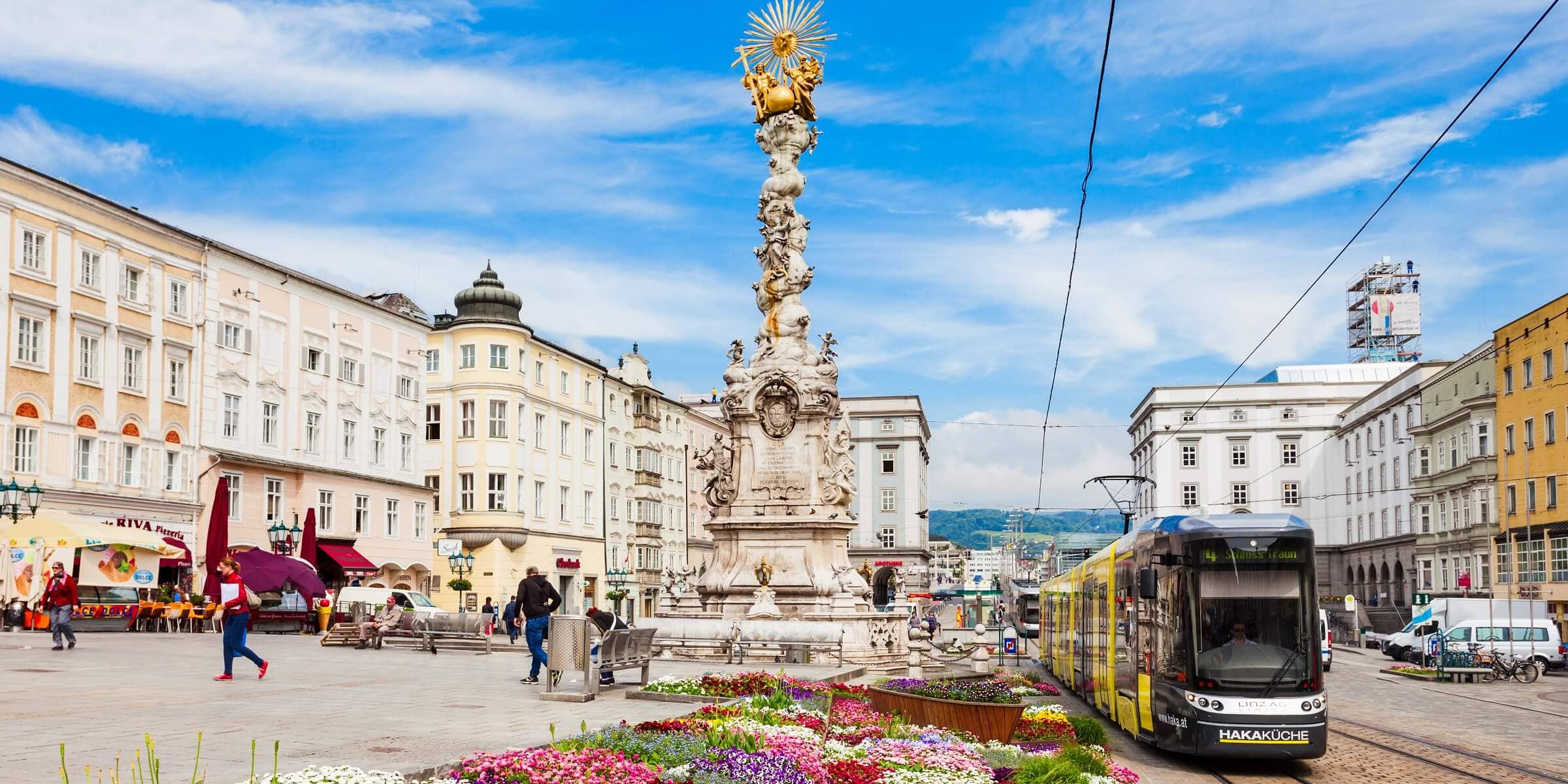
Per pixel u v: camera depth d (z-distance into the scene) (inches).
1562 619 2309.3
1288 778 679.1
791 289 1333.7
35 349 1551.4
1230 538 718.5
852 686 831.7
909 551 4205.2
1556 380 2367.1
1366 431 3777.1
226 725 561.3
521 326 2655.0
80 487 1595.7
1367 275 4709.6
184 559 1766.7
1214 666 701.3
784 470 1288.1
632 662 812.0
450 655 1198.9
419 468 2445.9
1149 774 690.8
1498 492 2632.9
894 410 4328.3
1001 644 1732.3
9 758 445.7
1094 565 1043.9
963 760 535.5
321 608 1652.3
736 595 1261.1
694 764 449.1
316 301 2132.1
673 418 3580.2
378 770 409.7
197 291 1847.9
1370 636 2655.0
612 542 3107.8
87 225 1638.8
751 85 1380.4
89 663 917.8
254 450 1962.4
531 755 434.6
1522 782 658.2
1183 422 4254.4
